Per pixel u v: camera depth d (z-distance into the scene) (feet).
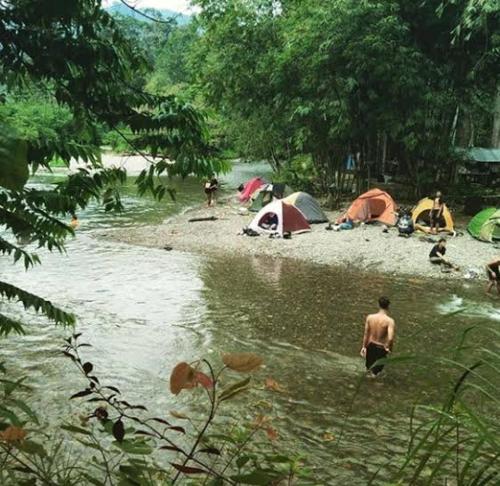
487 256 54.24
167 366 29.63
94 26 10.93
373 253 56.29
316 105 71.97
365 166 84.58
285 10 78.69
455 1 64.69
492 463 4.81
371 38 64.85
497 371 5.05
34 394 24.99
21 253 12.58
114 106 10.96
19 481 6.15
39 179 106.83
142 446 6.30
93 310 39.09
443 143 75.87
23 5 9.61
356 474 19.12
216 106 83.61
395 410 24.49
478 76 73.15
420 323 37.27
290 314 39.50
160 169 11.11
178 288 45.55
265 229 65.41
